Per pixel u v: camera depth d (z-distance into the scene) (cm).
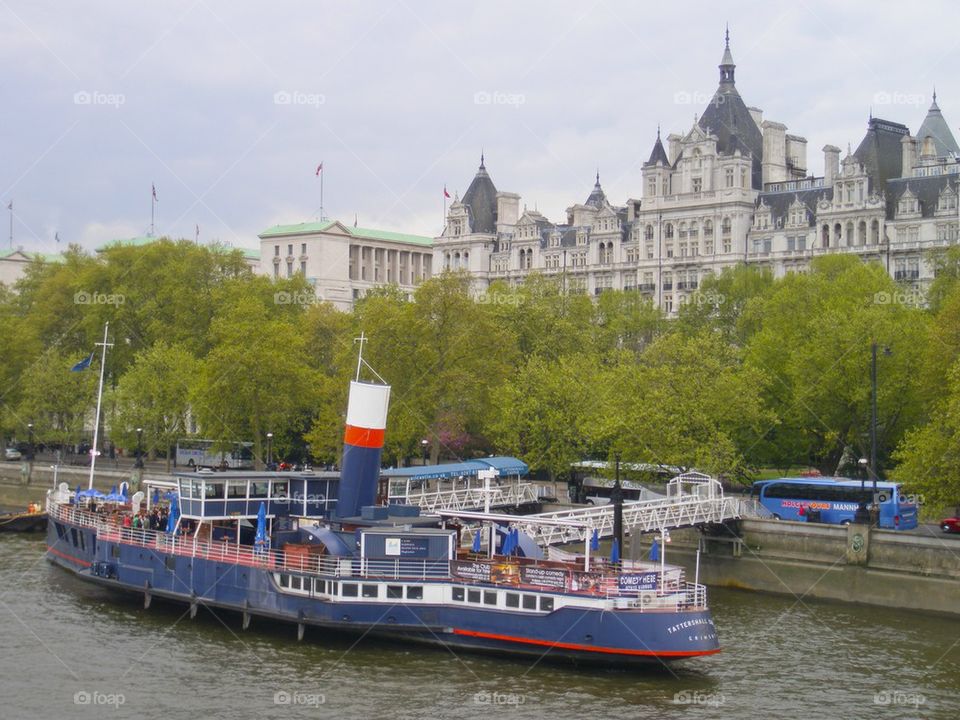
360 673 6191
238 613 7344
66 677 6153
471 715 5591
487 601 6519
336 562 6781
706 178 19900
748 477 11088
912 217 17512
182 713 5622
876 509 8869
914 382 10450
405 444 11612
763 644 6975
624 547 8425
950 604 7862
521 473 10688
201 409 12188
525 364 12825
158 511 8181
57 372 14262
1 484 13825
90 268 16375
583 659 6331
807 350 10988
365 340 11325
